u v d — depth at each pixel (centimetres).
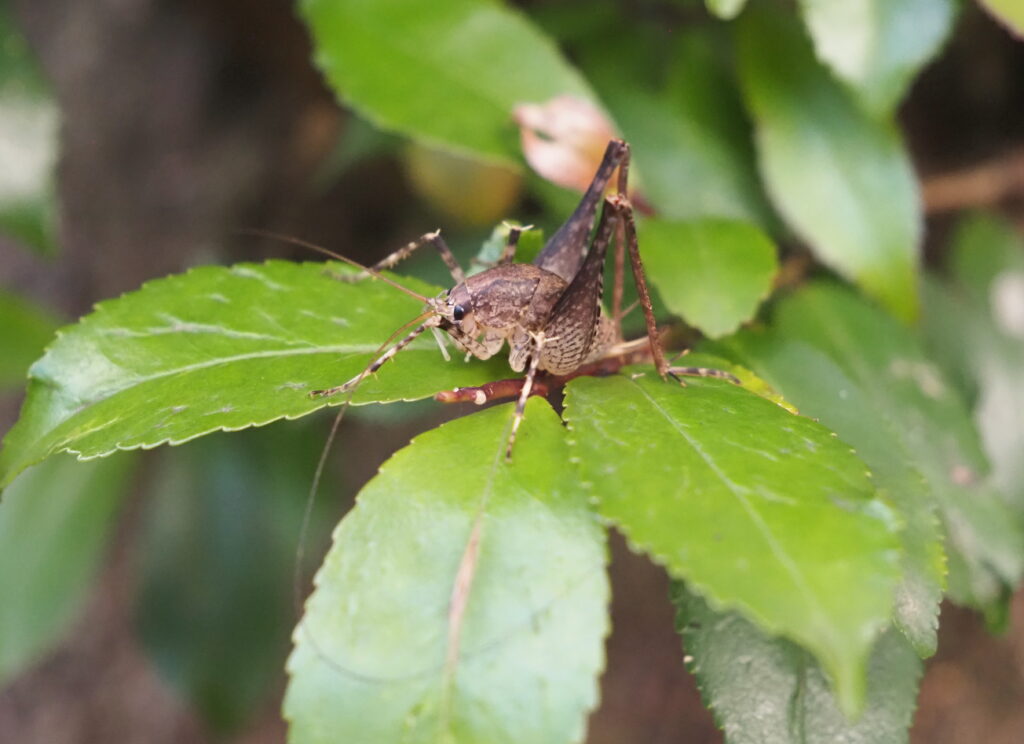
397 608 12
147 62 27
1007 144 24
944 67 23
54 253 18
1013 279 20
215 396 14
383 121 17
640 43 20
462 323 14
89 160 27
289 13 24
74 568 20
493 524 12
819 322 17
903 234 17
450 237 21
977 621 22
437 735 12
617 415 13
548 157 16
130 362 14
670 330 16
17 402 28
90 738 27
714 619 14
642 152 18
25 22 26
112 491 21
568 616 12
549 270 16
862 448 15
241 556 22
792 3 18
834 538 12
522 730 12
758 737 13
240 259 27
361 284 15
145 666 28
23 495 20
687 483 12
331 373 14
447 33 17
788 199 17
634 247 14
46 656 28
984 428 19
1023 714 21
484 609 12
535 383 14
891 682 13
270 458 22
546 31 20
